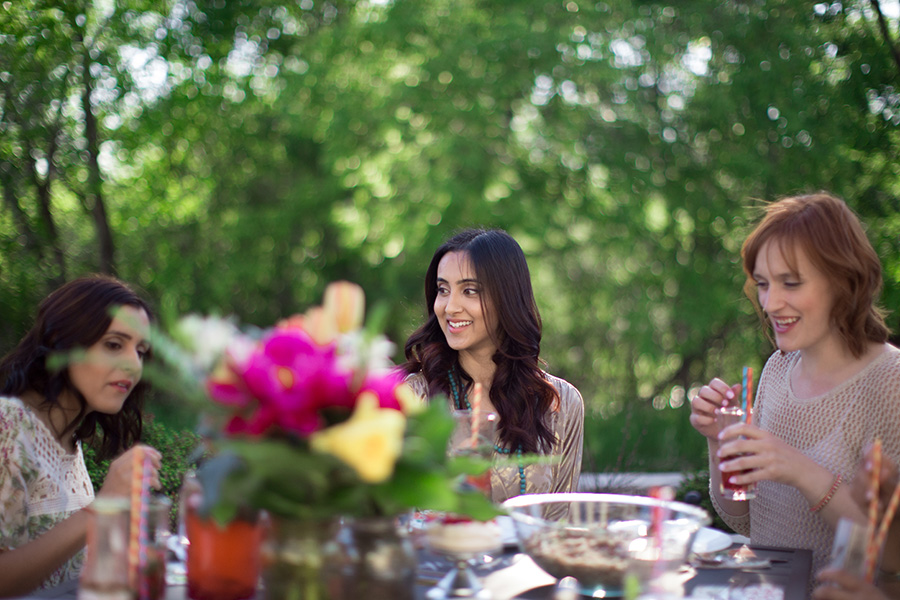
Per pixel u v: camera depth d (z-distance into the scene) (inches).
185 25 406.9
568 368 479.5
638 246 439.8
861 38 350.3
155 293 478.9
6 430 82.0
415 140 408.5
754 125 388.8
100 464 129.7
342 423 52.8
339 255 504.1
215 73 414.6
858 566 60.2
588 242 443.5
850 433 89.7
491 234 113.2
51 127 364.2
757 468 76.1
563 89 412.5
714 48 402.3
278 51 450.3
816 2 370.9
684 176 413.1
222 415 53.6
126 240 485.7
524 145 435.2
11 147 353.4
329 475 53.0
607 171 423.5
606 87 418.9
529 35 388.2
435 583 68.9
